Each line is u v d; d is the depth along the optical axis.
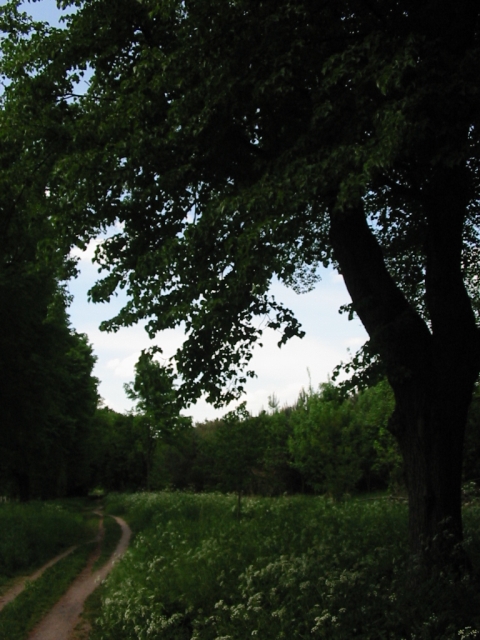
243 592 7.55
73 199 9.23
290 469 38.50
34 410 23.20
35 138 10.17
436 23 7.64
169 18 8.92
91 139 9.48
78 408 40.91
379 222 11.56
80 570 14.26
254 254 7.60
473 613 5.96
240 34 8.07
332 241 9.12
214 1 7.93
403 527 11.21
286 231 7.52
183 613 8.03
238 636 6.75
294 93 8.38
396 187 8.80
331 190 8.06
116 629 8.08
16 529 17.66
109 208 9.62
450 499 7.90
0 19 10.62
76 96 10.34
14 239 18.36
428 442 8.03
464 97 7.09
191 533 14.17
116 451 68.81
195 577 9.05
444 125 7.21
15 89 10.12
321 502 16.73
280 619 6.43
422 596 6.36
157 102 9.03
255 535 11.95
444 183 8.07
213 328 9.10
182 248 8.52
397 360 8.19
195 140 8.67
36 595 10.94
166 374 9.73
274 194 7.46
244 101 8.41
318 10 7.93
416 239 10.94
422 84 7.09
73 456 48.19
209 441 20.59
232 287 8.36
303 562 7.96
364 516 12.98
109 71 9.93
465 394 8.10
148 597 8.23
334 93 7.76
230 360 10.07
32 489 48.50
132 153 8.84
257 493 27.91
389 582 7.32
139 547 13.80
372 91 7.48
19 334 21.44
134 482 68.44
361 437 29.23
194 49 8.34
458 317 8.14
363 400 34.12
